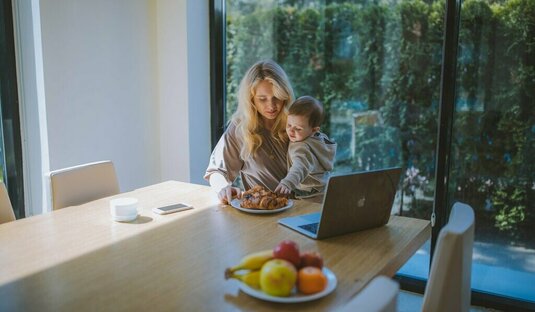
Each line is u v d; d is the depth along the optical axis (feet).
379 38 8.84
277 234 5.29
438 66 8.33
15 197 8.38
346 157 9.53
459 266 3.76
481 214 8.23
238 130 7.18
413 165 8.80
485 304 8.19
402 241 5.08
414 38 8.49
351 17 9.08
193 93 10.22
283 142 7.09
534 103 7.59
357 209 5.16
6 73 8.09
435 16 8.24
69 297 3.77
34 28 8.23
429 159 8.63
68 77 8.68
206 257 4.61
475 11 7.80
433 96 8.45
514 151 7.84
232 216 5.96
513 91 7.72
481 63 7.88
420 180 8.77
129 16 9.73
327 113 9.61
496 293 8.26
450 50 7.92
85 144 9.09
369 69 9.03
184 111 10.19
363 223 5.34
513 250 8.08
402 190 8.97
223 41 10.60
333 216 5.01
